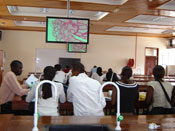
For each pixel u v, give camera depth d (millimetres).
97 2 5484
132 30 10227
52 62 10781
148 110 3344
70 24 4098
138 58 11734
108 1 5543
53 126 1822
